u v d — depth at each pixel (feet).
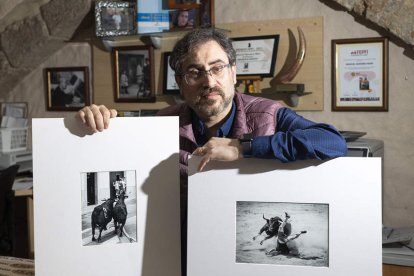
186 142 4.13
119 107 9.86
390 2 7.32
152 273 3.37
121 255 3.34
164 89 9.32
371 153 6.28
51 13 9.75
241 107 4.19
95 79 10.05
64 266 3.28
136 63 9.59
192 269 3.21
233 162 3.14
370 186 2.98
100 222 3.30
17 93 10.92
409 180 7.71
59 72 10.41
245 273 3.17
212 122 4.16
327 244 3.07
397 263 5.60
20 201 10.21
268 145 3.04
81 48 10.16
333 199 3.04
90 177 3.28
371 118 7.89
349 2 7.67
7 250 8.47
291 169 3.08
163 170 3.35
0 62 10.30
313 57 8.16
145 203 3.34
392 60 7.65
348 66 7.93
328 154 2.98
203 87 3.81
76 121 3.27
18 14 10.04
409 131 7.64
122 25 9.29
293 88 8.09
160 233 3.36
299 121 3.94
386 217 7.91
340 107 8.05
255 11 8.57
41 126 3.24
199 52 3.78
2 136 10.02
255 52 8.52
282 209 3.11
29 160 10.34
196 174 3.19
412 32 7.25
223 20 8.81
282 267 3.13
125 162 3.31
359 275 3.02
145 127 3.33
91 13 9.66
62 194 3.26
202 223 3.19
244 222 3.15
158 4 9.02
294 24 8.25
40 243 3.26
